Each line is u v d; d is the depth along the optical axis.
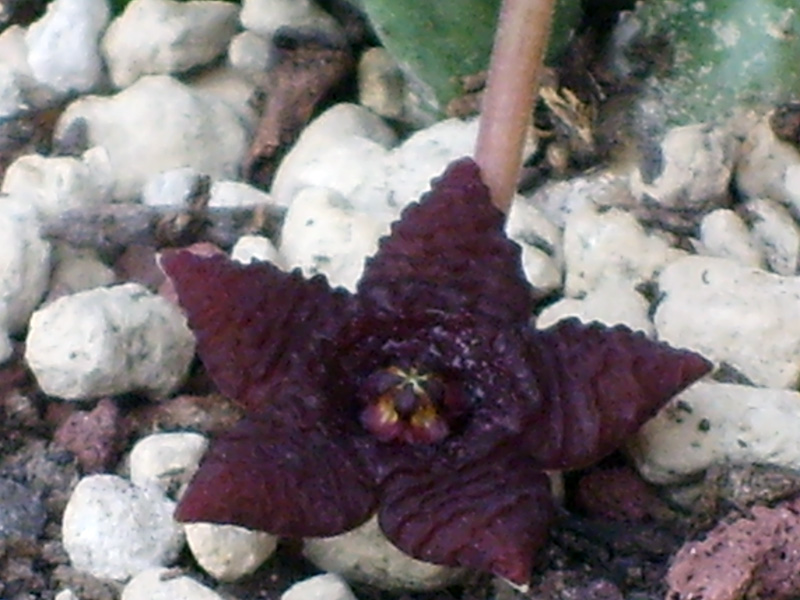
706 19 0.13
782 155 0.13
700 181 0.12
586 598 0.10
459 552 0.09
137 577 0.10
